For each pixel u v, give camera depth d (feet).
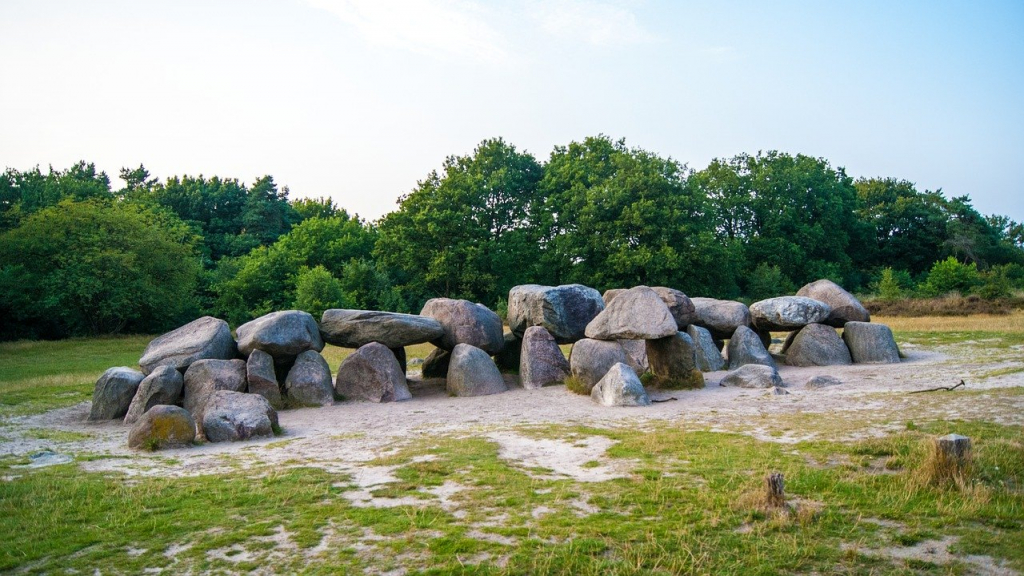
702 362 68.08
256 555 22.97
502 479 30.53
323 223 209.46
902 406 43.62
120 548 23.72
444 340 69.31
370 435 43.24
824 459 32.17
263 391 56.59
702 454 33.94
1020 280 185.16
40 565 22.41
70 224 154.51
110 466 35.42
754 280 176.24
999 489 26.73
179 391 54.95
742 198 199.00
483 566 21.59
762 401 49.83
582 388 57.47
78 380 74.33
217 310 181.06
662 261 147.43
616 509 26.45
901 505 25.77
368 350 61.57
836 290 78.74
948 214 245.45
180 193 241.76
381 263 172.96
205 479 31.91
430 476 31.50
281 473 32.73
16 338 149.07
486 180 169.89
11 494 29.73
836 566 21.25
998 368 58.59
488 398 58.70
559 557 21.98
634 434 39.42
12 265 149.48
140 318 165.68
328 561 22.31
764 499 25.98
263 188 258.78
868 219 249.96
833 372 64.75
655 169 162.50
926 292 167.73
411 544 23.36
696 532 23.99
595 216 156.25
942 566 21.04
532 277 165.17
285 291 177.27
